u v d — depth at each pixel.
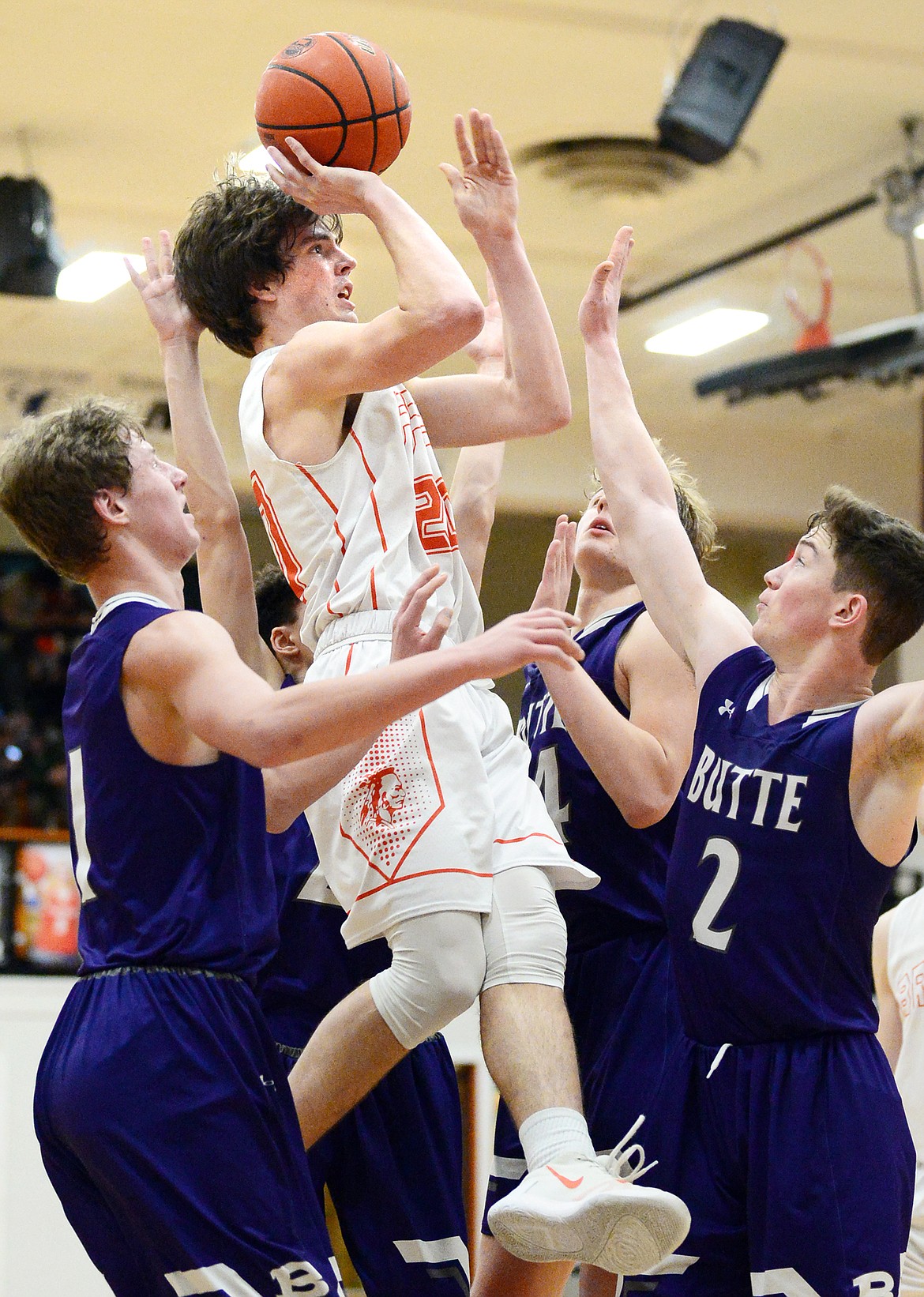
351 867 3.38
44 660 16.14
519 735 4.51
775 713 3.47
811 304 12.76
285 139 3.37
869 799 3.28
